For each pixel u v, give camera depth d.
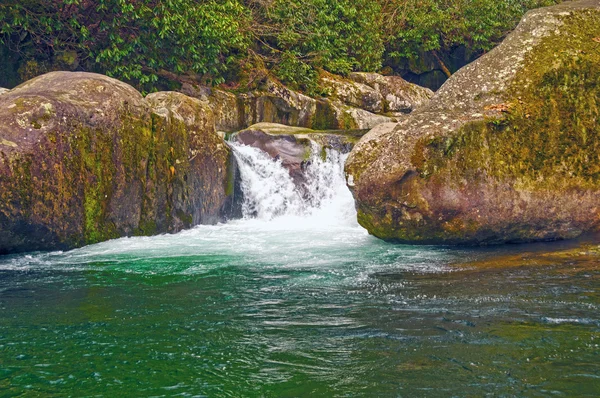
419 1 20.83
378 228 7.82
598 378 3.37
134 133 8.59
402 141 7.51
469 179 7.33
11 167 7.07
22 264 6.84
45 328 4.43
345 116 16.58
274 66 16.86
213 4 14.05
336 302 5.08
